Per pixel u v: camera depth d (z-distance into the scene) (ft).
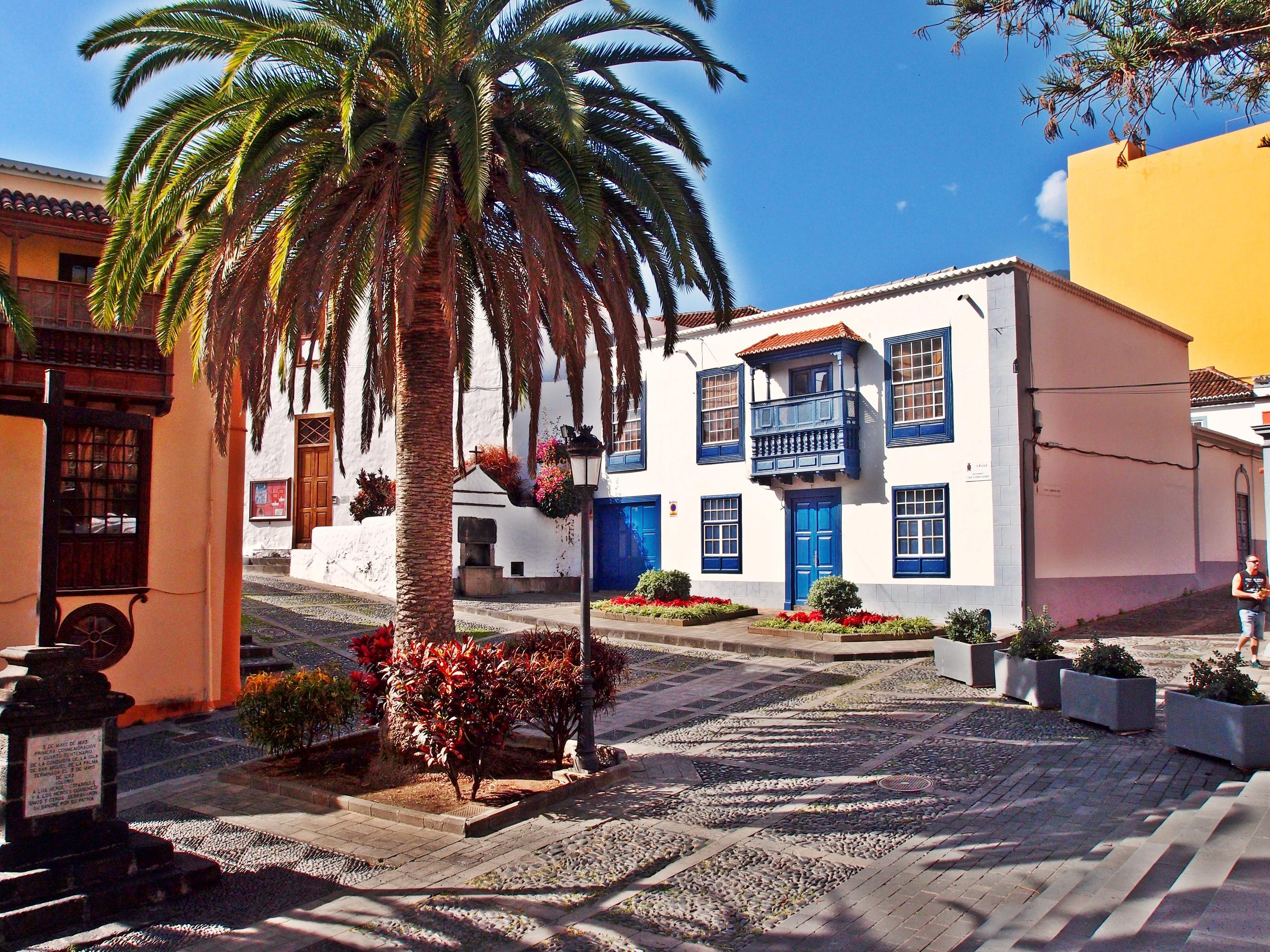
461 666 23.72
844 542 60.49
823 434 60.54
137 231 28.43
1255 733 25.00
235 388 40.68
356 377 83.41
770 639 51.75
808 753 29.22
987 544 53.62
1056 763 26.78
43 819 18.01
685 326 80.43
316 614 58.49
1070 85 23.29
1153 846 18.78
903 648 47.60
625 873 19.26
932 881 18.35
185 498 39.37
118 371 36.63
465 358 38.40
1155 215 98.37
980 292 54.70
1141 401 64.64
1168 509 67.21
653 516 72.64
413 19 25.70
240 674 41.14
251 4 26.94
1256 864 16.63
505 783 25.71
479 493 73.26
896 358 58.49
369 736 31.71
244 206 26.11
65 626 35.81
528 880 19.07
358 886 19.08
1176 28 21.62
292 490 85.40
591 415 77.46
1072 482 56.59
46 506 19.19
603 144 29.30
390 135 23.39
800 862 19.67
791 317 63.93
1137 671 30.78
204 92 27.12
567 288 28.89
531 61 25.81
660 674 44.52
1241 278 92.32
